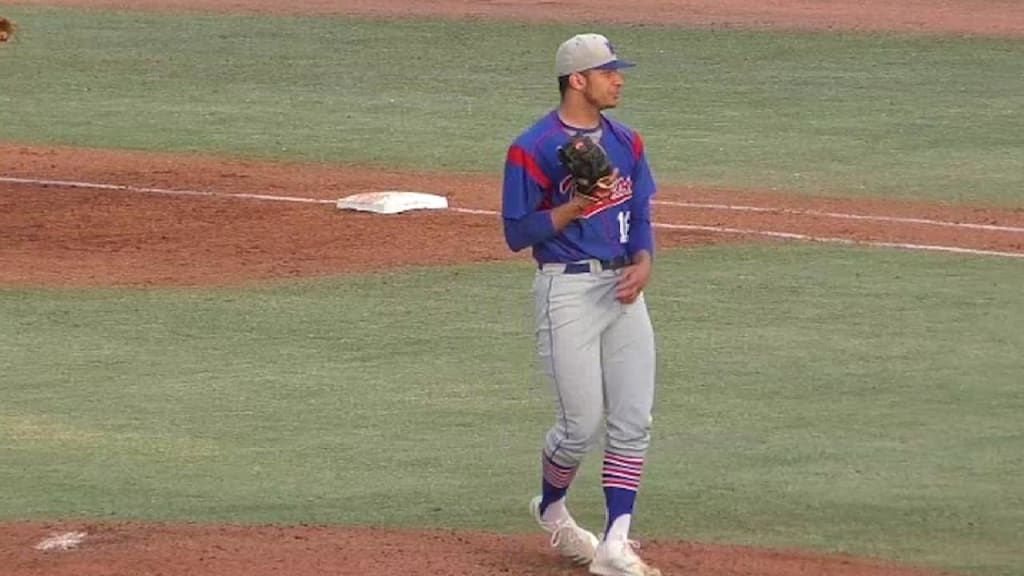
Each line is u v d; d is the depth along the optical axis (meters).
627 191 26.28
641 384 26.42
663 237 56.84
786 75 89.50
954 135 76.62
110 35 100.69
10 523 30.28
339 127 79.75
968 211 61.62
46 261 54.59
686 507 31.28
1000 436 35.75
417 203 62.09
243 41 99.25
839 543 29.06
